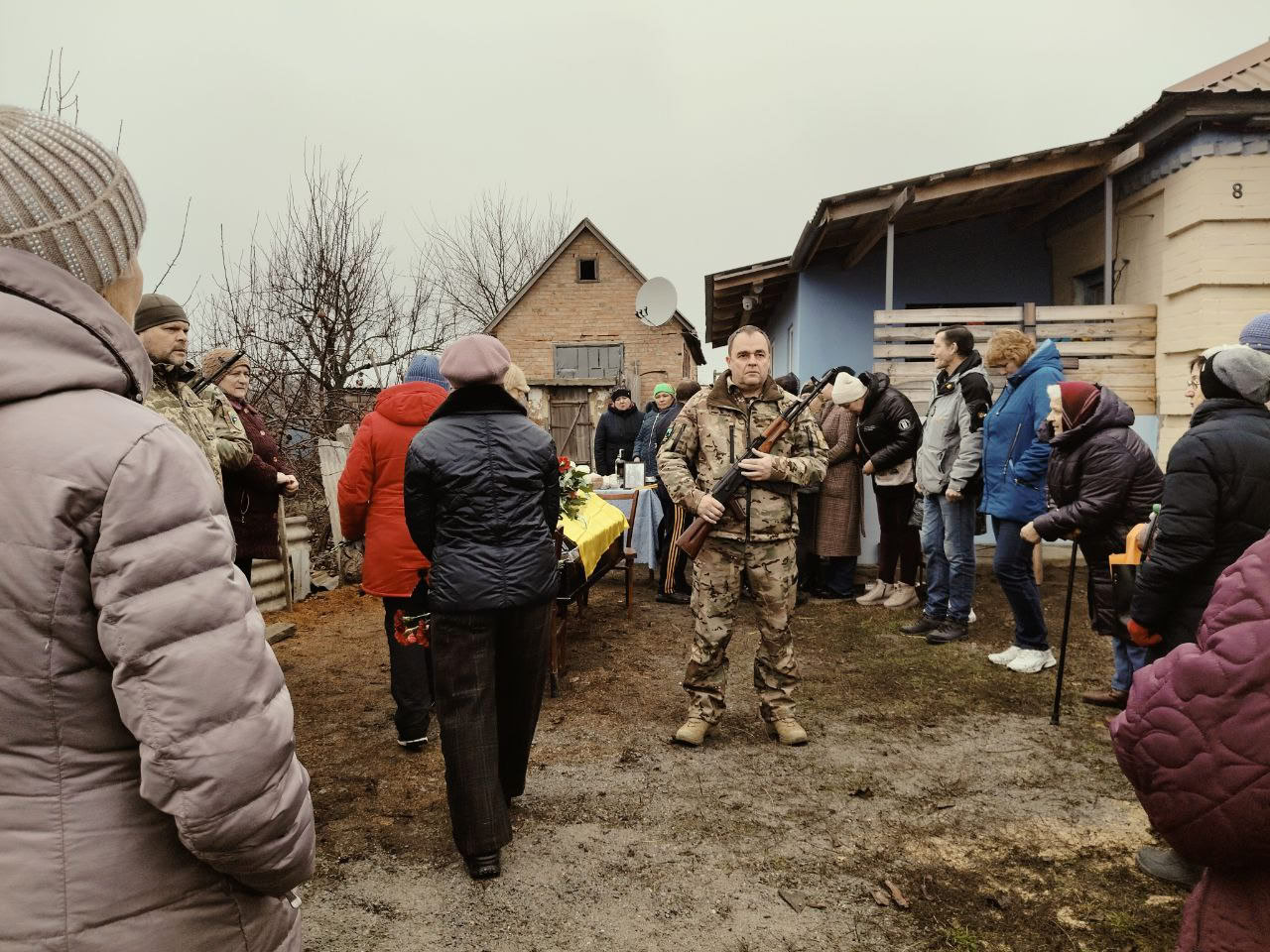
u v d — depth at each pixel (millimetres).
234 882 1124
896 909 2586
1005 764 3664
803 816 3213
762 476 3713
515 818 3229
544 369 25281
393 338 14633
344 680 4977
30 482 960
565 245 25000
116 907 1006
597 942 2443
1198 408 2775
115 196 1072
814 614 6445
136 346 1105
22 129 1023
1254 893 1293
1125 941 2396
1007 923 2502
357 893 2715
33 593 954
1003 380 7531
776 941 2436
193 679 987
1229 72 7590
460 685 2791
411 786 3529
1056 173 7262
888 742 3947
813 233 7781
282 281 13000
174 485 1025
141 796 1025
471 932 2500
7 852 966
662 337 25031
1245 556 1322
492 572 2750
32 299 1002
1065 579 7172
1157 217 7113
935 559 5754
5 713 966
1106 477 3777
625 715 4387
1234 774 1236
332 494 7926
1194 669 1290
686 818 3209
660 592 7078
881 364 7656
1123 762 1398
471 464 2764
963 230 9031
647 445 7988
